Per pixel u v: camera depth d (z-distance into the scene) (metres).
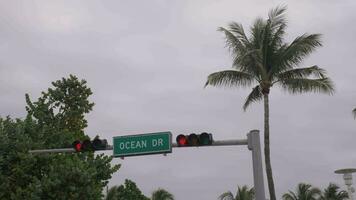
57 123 31.06
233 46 29.42
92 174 25.48
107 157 29.27
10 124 26.44
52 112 31.33
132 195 46.44
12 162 25.69
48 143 27.28
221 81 29.36
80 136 32.66
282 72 29.69
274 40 29.27
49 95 32.28
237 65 29.31
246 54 27.66
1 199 24.98
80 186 24.95
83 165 25.61
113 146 18.72
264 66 29.30
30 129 27.16
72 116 32.91
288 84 29.41
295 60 29.00
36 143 25.95
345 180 28.25
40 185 24.23
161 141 18.22
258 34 29.34
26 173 25.52
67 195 24.53
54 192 24.39
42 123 30.33
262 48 29.27
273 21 29.36
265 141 28.95
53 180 24.58
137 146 18.44
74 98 33.81
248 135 18.30
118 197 45.62
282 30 29.39
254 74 29.59
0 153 25.28
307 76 29.58
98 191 26.03
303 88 29.06
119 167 29.48
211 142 17.88
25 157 25.06
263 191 17.83
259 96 30.86
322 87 28.72
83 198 24.97
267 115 29.06
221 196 55.81
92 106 34.59
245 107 31.23
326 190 60.56
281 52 29.09
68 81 34.03
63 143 28.14
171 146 18.12
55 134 27.86
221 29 29.78
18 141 25.62
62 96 33.44
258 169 17.95
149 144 18.33
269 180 28.56
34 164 25.88
